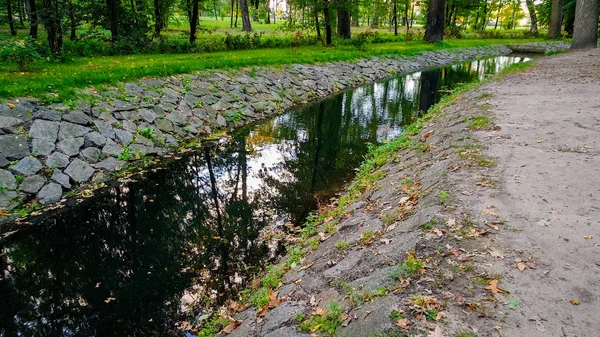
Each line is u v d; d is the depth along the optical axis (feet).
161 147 33.91
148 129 33.88
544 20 179.52
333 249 16.10
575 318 9.13
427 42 115.24
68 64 46.16
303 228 22.03
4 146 24.89
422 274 11.50
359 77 71.26
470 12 162.50
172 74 43.60
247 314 14.23
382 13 147.43
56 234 21.86
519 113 27.84
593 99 31.24
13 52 39.63
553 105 29.86
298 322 12.13
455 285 10.78
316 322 11.55
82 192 26.13
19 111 27.37
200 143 36.63
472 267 11.33
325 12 88.94
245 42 79.61
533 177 16.61
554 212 13.71
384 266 12.87
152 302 16.49
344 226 18.19
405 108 52.01
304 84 58.75
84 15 71.56
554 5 148.05
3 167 24.11
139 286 17.60
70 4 59.31
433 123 32.40
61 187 25.64
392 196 19.39
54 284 17.88
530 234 12.53
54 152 26.89
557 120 25.17
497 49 124.98
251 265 18.83
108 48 60.85
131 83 37.91
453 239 12.88
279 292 14.69
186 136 36.99
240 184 28.73
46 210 23.84
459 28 149.59
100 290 17.42
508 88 40.01
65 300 16.78
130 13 74.79
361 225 17.31
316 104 53.93
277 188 27.81
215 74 48.01
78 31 83.66
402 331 9.56
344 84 66.03
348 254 15.06
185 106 39.91
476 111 29.84
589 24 86.99
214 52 69.97
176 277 18.19
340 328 10.87
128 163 30.42
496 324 9.21
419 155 24.21
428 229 13.80
